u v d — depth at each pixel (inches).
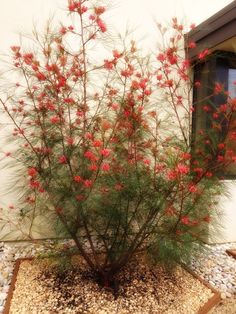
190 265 106.7
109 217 89.4
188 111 103.9
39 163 88.7
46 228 116.3
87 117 90.5
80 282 92.7
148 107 97.3
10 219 115.2
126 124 82.3
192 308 83.0
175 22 101.0
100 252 98.3
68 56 90.4
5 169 113.8
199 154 87.5
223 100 124.8
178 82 101.2
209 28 113.3
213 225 98.9
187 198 85.2
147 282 94.3
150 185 85.2
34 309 79.6
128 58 93.7
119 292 88.8
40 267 99.8
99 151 80.3
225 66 131.7
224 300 90.0
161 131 100.0
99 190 82.6
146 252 94.7
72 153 86.7
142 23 123.6
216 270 105.7
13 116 99.4
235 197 124.3
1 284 90.7
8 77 109.5
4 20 111.4
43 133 88.2
